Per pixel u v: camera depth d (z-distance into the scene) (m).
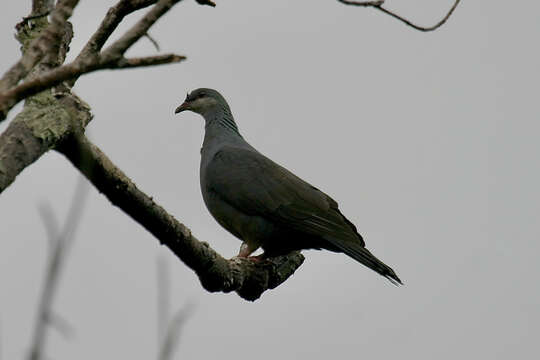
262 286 11.74
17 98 5.51
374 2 8.53
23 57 5.91
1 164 7.05
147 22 5.79
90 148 7.59
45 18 9.38
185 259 9.45
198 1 9.00
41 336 3.46
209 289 10.37
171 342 3.77
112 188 7.96
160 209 8.48
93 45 8.66
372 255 12.84
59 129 7.41
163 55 5.78
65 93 7.98
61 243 3.60
